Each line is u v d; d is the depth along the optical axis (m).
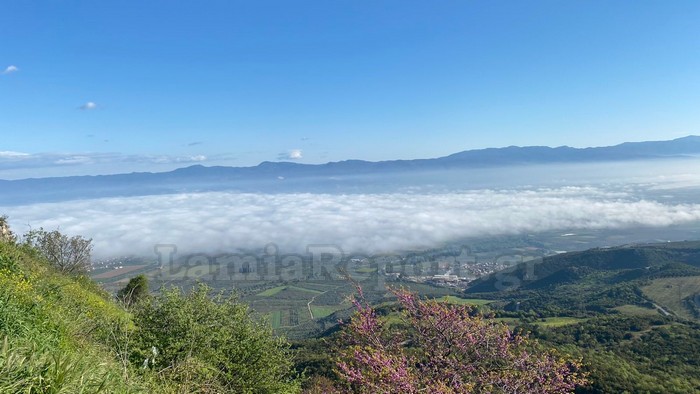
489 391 6.73
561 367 7.11
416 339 7.86
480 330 7.66
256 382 8.24
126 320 7.98
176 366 6.52
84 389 3.63
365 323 7.80
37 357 3.61
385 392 6.32
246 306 9.30
